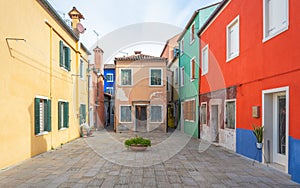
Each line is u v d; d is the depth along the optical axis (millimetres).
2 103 6145
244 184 5023
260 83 6953
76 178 5430
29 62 7684
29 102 7656
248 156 7715
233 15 9039
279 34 5984
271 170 6090
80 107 14570
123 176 5621
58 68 10625
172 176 5637
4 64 6258
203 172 5984
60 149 9547
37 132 8109
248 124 7723
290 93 5496
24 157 7301
